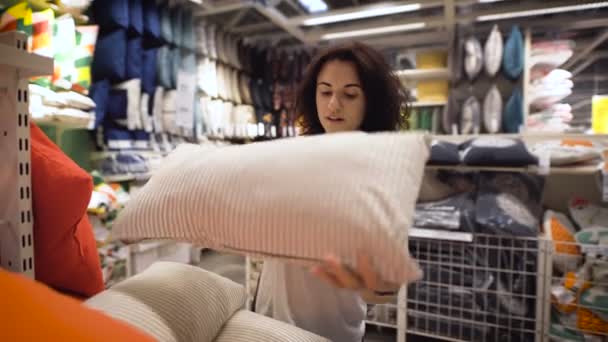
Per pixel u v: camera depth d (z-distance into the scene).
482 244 1.57
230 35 3.59
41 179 0.66
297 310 0.83
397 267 0.46
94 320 0.39
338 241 0.48
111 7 2.20
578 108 2.93
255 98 3.82
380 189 0.49
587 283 1.40
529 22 3.11
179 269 0.75
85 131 2.33
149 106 2.58
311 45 3.93
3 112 0.61
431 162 1.74
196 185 0.58
